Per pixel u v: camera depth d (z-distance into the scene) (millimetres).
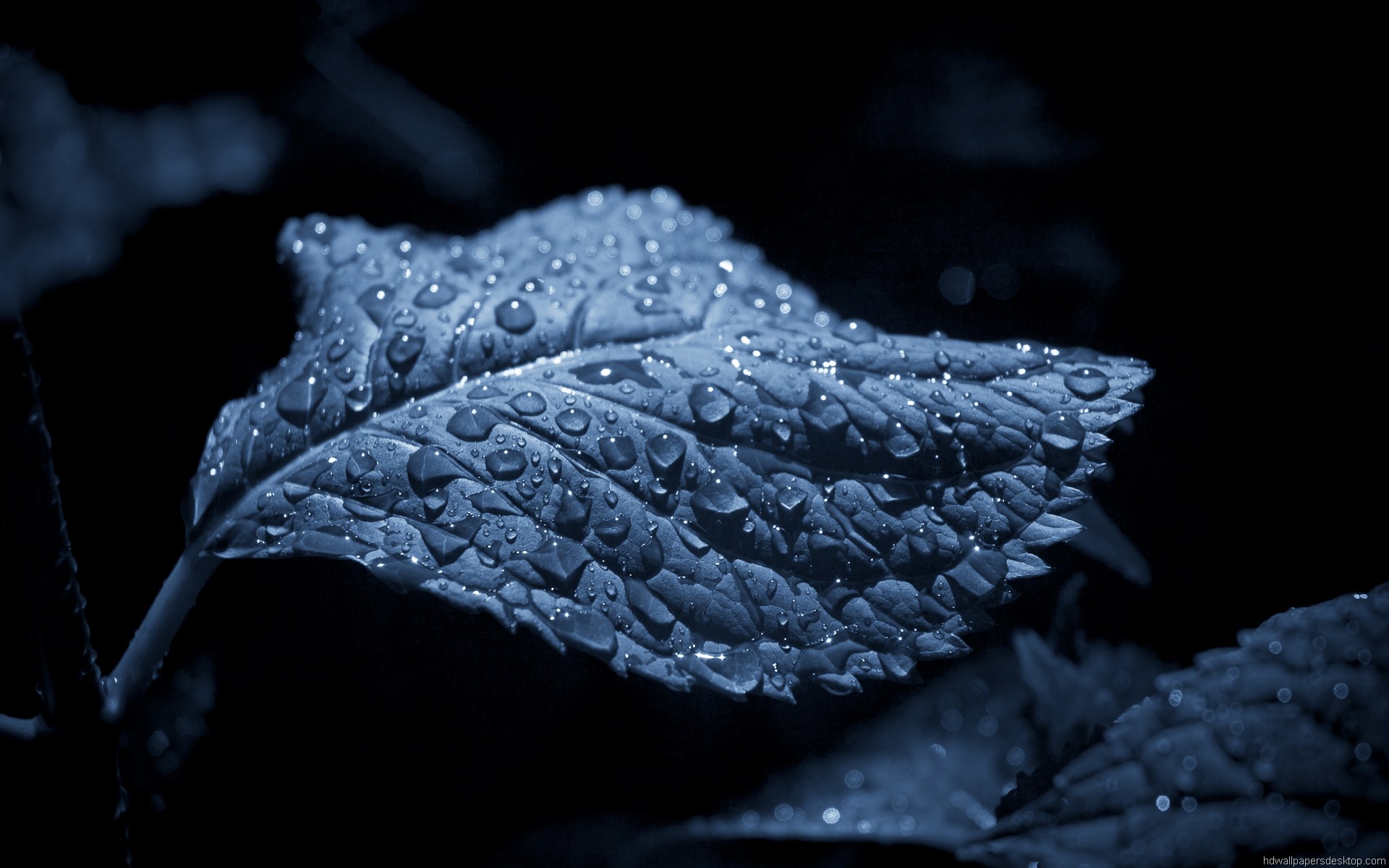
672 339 263
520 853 301
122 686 244
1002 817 240
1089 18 458
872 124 493
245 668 323
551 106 522
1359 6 401
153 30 395
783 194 471
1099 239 416
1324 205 390
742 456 250
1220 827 230
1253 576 307
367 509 248
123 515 330
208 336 389
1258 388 348
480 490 248
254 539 247
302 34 455
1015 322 396
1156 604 302
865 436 251
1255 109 417
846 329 266
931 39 496
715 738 313
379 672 324
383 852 303
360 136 473
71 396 360
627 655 241
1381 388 336
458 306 265
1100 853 232
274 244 427
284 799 307
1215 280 386
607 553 245
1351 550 311
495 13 546
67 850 241
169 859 297
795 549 247
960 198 453
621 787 308
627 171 491
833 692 241
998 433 252
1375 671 232
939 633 243
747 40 536
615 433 252
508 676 328
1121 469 326
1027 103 463
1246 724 233
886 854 287
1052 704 278
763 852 293
